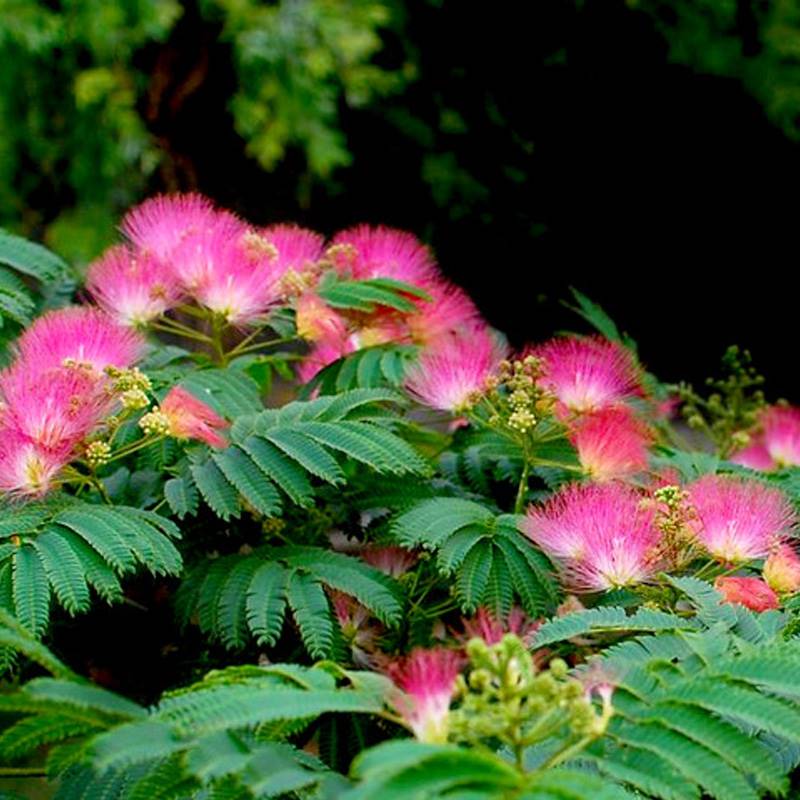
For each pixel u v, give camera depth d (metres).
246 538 3.27
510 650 1.87
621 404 3.31
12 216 6.28
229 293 3.36
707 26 6.63
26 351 3.13
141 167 6.39
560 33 6.68
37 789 3.42
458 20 6.70
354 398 3.08
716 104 6.72
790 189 6.79
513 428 3.13
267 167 6.34
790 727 1.97
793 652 2.22
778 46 6.64
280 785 1.83
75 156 6.27
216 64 6.44
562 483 3.36
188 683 3.32
